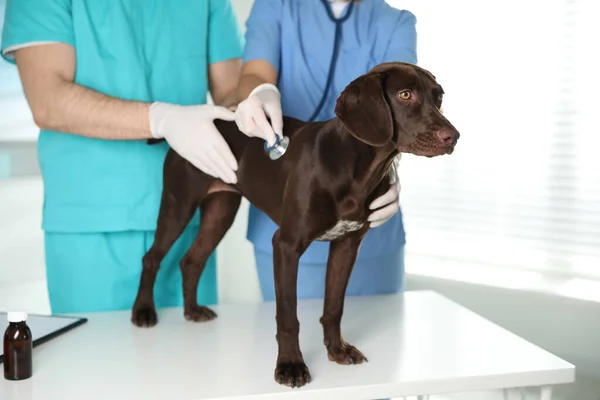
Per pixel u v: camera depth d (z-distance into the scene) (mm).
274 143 1481
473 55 2836
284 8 1853
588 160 2582
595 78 2531
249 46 1848
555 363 1383
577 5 2547
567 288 2580
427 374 1324
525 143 2736
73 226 1858
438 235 3051
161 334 1570
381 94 1262
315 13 1849
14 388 1256
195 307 1700
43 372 1333
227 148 1613
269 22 1859
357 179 1346
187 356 1424
